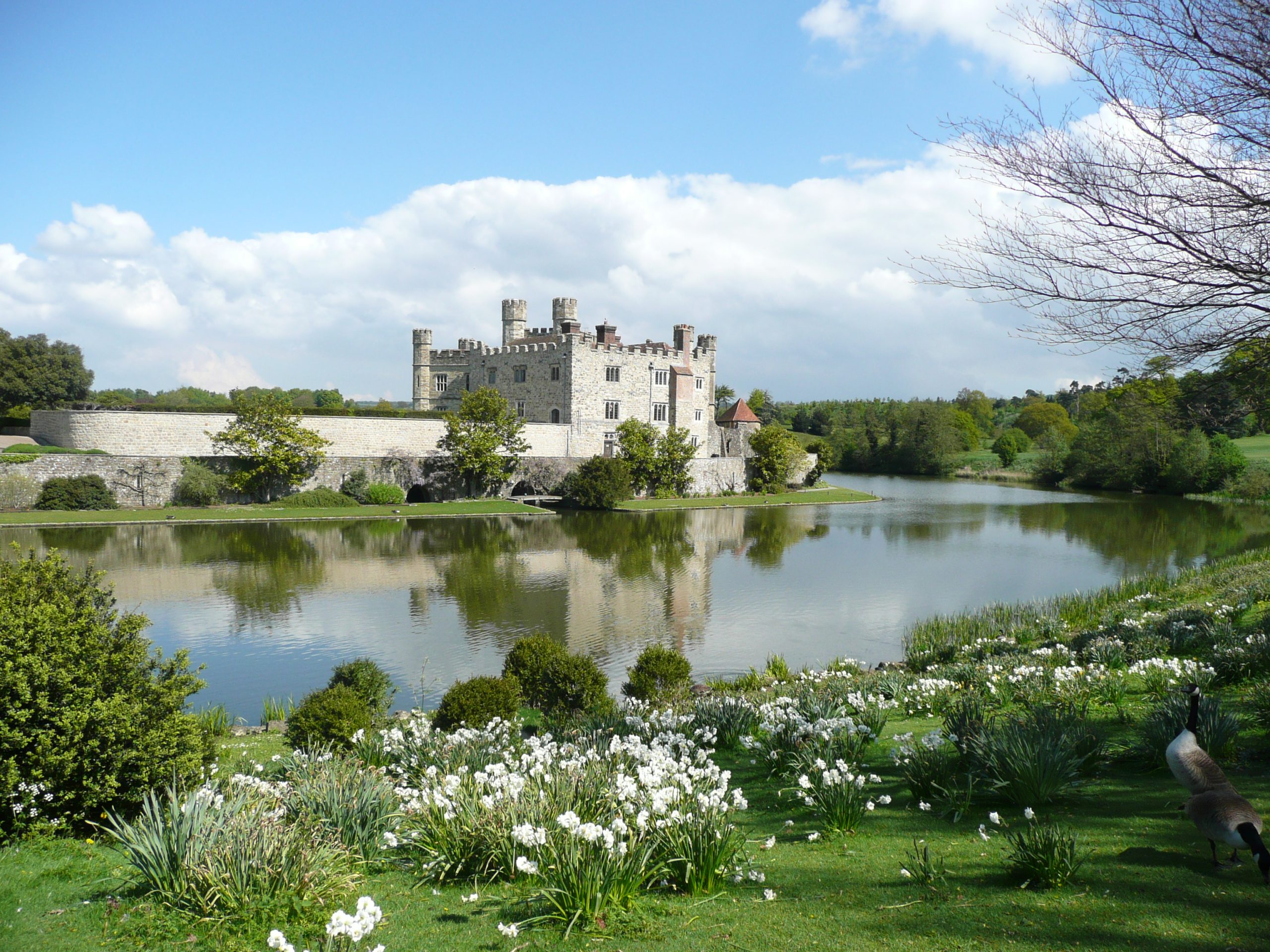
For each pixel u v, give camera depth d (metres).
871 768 10.61
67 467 54.56
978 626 24.95
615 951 5.83
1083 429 104.69
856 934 5.90
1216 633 16.34
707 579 37.78
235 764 12.48
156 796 8.33
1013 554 46.69
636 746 9.67
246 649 24.52
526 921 6.18
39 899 6.89
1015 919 5.91
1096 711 12.74
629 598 33.00
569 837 6.72
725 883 7.07
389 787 8.91
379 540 48.12
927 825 8.33
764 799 9.88
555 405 80.62
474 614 29.52
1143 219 9.98
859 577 38.72
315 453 63.34
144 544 43.97
